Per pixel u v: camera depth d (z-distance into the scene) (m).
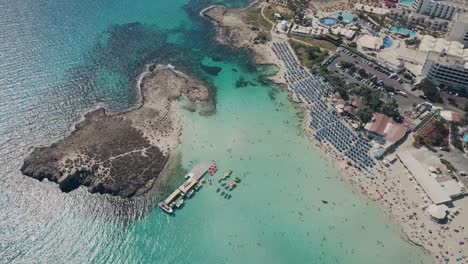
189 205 170.12
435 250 156.00
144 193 173.75
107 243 156.88
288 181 180.50
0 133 194.75
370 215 167.88
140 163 183.50
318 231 162.38
